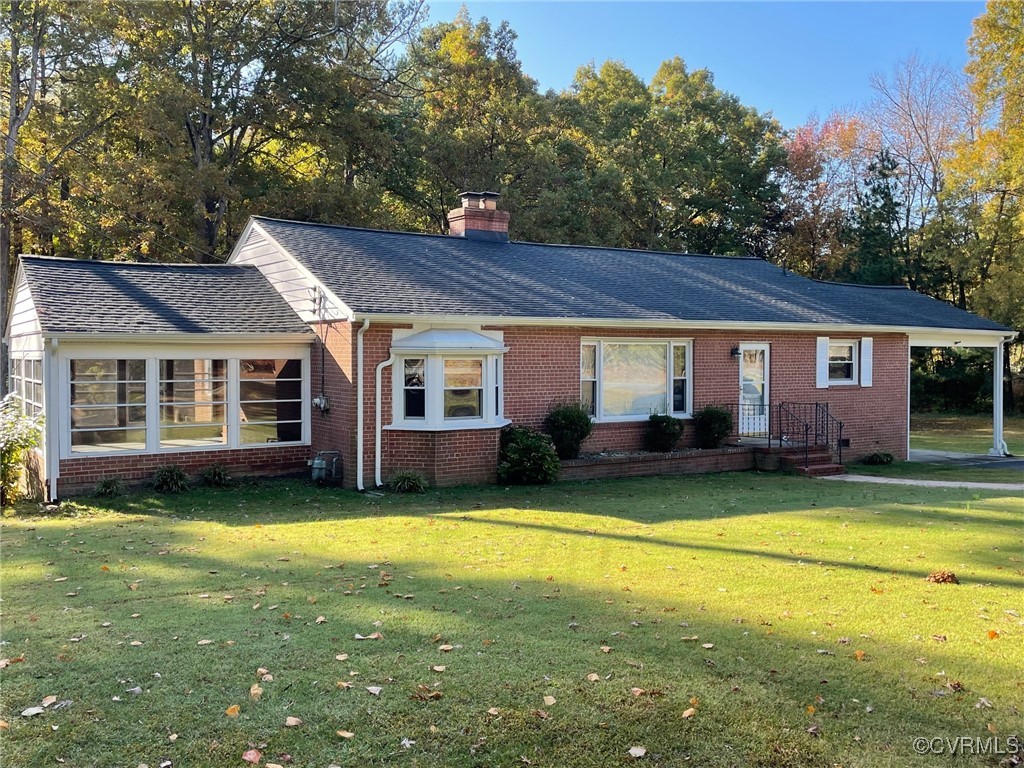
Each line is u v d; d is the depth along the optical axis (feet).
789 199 130.52
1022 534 31.09
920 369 121.29
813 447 54.90
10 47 81.76
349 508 37.40
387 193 108.06
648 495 41.65
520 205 103.19
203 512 36.32
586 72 144.46
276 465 46.85
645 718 14.56
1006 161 95.61
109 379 41.68
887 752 13.44
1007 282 99.60
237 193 83.61
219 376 45.14
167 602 21.45
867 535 30.81
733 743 13.73
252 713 14.61
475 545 28.96
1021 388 118.62
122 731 13.89
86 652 17.48
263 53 89.45
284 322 47.03
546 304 48.85
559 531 31.65
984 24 94.99
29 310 46.06
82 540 29.78
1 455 39.83
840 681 16.20
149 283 47.91
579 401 50.26
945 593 22.58
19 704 14.87
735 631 19.12
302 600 21.65
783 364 58.29
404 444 44.14
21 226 81.87
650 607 21.07
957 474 53.62
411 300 44.42
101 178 78.84
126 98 78.33
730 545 28.94
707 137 131.23
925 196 123.03
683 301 55.93
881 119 126.41
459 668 16.70
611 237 107.04
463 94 110.22
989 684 16.08
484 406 45.57
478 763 13.08
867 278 114.21
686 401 54.70
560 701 15.19
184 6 85.25
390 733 13.96
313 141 90.48
